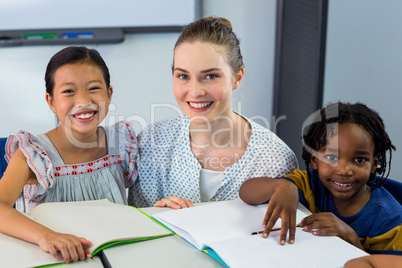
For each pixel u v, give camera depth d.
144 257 0.78
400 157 2.17
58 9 2.77
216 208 0.96
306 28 2.50
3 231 0.83
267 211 0.87
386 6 2.10
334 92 2.39
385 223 0.97
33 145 1.04
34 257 0.75
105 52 2.88
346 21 2.26
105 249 0.80
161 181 1.20
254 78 3.01
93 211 0.93
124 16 2.86
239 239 0.80
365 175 0.98
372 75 2.21
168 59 2.96
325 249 0.77
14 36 2.76
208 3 2.91
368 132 0.98
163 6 2.88
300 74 2.61
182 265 0.75
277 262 0.72
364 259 0.67
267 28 2.94
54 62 1.08
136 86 2.95
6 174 0.99
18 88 2.83
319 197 1.08
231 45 1.08
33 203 1.08
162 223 0.91
